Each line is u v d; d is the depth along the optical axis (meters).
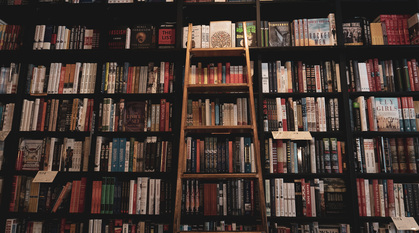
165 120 1.85
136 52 1.93
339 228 1.71
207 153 1.79
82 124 1.86
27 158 1.84
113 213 1.74
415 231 1.65
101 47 1.94
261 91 1.83
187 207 1.72
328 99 1.90
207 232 1.35
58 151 1.83
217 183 1.75
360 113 1.81
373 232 1.66
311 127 1.81
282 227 1.71
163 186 1.76
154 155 1.80
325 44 1.90
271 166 1.76
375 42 1.89
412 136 1.87
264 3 1.96
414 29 1.86
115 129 1.85
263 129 1.78
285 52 1.91
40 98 1.92
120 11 2.08
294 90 1.87
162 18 2.20
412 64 1.86
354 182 1.70
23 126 1.86
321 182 1.74
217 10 2.05
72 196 1.78
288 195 1.72
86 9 2.03
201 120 1.85
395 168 1.73
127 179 1.97
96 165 1.79
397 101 1.82
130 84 1.92
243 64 2.13
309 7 2.03
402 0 1.96
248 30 1.96
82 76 1.93
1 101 2.00
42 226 1.76
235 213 1.71
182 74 1.92
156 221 1.87
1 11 2.05
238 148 1.79
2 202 1.74
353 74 1.86
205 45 1.95
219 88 1.73
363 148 1.77
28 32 1.96
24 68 1.94
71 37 1.99
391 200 1.68
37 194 1.78
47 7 2.01
